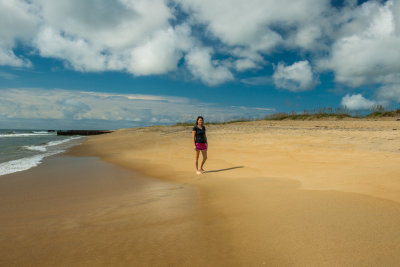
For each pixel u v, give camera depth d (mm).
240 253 2150
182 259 2129
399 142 8844
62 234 2818
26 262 2189
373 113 34562
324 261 1869
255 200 3650
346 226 2406
